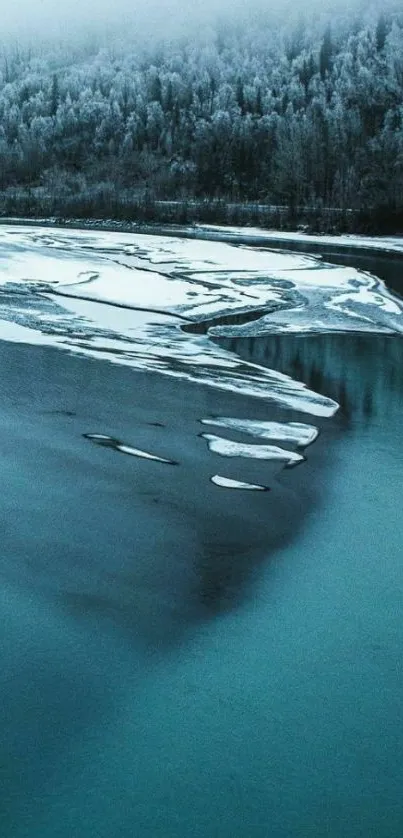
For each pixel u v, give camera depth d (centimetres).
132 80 19625
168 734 780
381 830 688
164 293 3438
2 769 729
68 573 1041
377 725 802
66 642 902
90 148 14412
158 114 15238
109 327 2661
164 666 874
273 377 2147
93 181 12306
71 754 750
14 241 5325
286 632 946
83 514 1202
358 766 752
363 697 841
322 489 1355
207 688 845
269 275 4141
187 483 1340
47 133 15838
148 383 1962
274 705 824
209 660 889
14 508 1207
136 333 2602
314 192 9256
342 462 1491
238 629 947
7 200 9525
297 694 842
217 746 769
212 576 1056
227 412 1764
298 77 18050
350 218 7594
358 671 882
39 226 7431
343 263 5022
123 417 1673
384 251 5947
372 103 13225
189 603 993
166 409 1752
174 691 838
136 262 4475
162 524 1185
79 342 2377
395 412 1862
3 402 1728
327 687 854
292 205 8119
